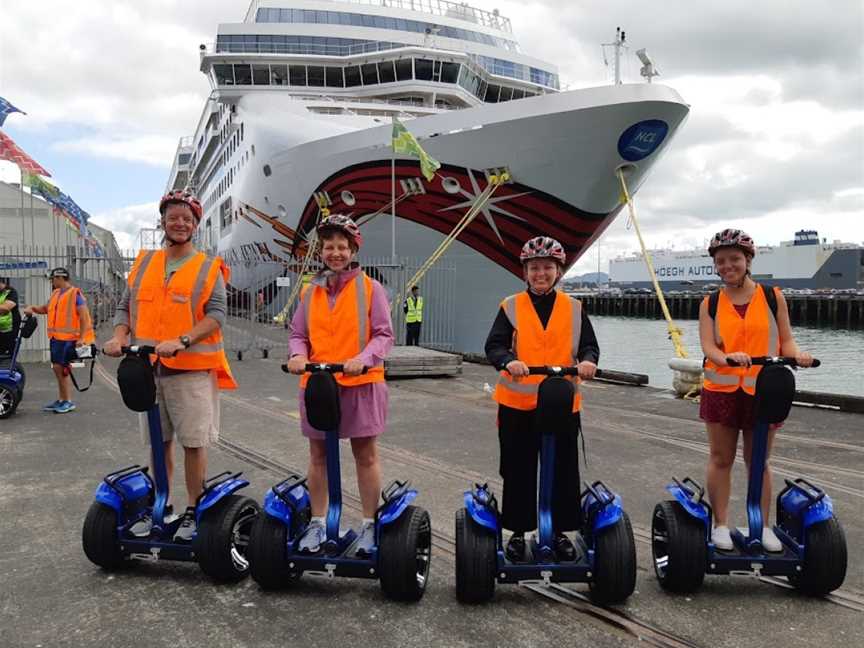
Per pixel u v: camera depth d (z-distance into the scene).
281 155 17.45
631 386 11.27
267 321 20.72
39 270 13.00
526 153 13.73
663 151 14.20
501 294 16.22
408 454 6.31
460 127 14.03
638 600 3.34
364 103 19.17
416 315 15.23
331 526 3.28
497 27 25.98
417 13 23.38
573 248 15.36
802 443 6.99
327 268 3.45
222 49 20.83
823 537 3.24
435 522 4.46
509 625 3.09
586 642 2.94
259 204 19.67
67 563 3.71
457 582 3.25
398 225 15.78
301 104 18.84
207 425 3.65
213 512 3.46
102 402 8.77
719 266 3.56
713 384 3.54
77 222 18.86
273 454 6.25
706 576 3.63
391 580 3.21
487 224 14.95
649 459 6.21
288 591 3.41
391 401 9.31
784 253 81.94
